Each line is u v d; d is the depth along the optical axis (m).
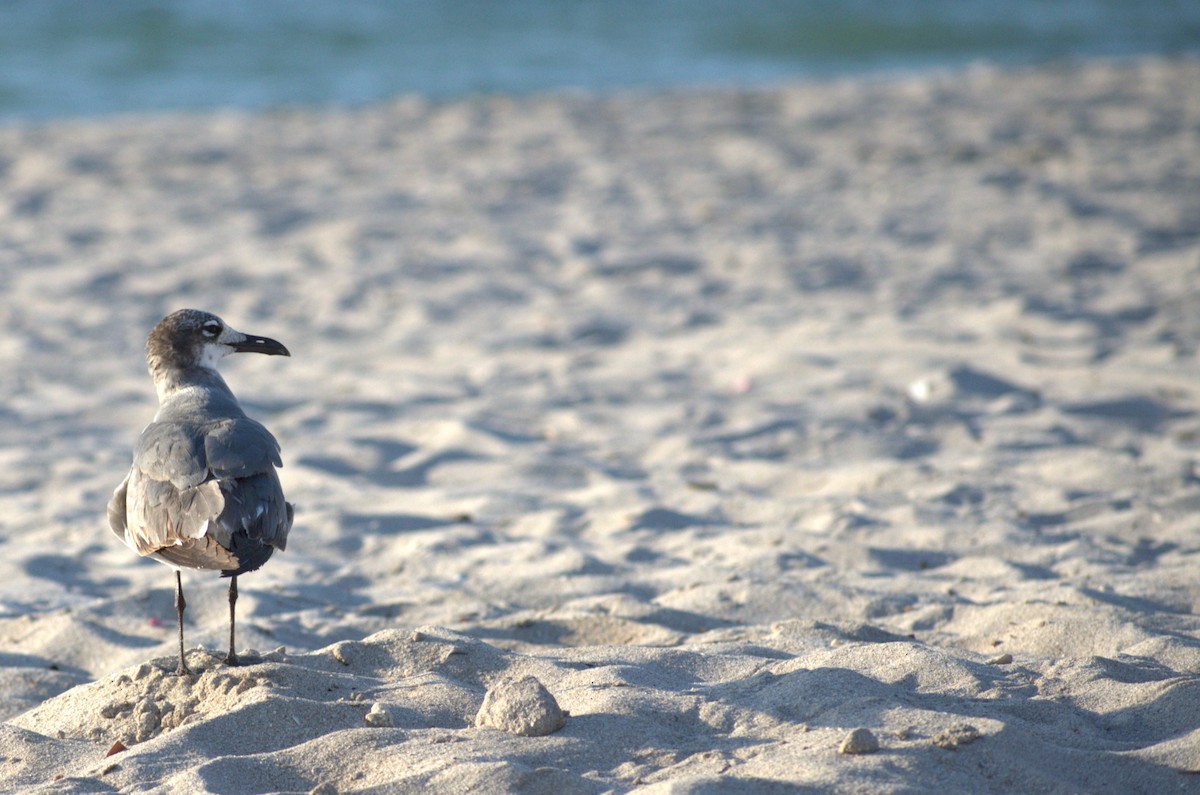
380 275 16.70
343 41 39.28
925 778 4.55
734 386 12.43
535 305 15.55
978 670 5.66
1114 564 7.93
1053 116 26.53
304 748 4.92
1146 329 13.59
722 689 5.50
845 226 18.78
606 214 19.77
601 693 5.41
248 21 41.06
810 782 4.44
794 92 31.30
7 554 8.71
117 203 20.58
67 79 32.97
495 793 4.48
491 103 29.98
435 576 8.30
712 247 17.83
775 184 21.48
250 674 5.64
